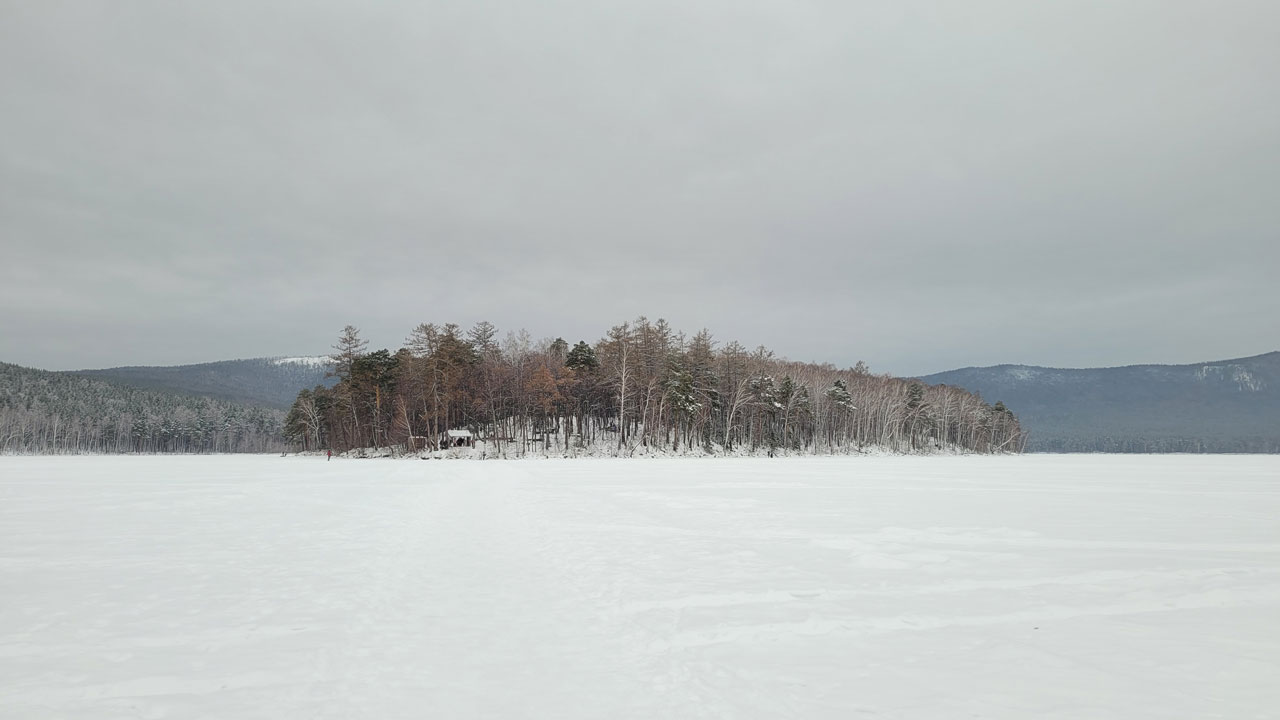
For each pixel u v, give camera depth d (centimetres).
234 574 1229
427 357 8512
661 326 9356
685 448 8900
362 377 8769
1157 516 2134
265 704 629
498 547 1520
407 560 1363
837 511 2247
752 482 3691
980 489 3281
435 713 605
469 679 692
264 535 1716
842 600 1033
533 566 1296
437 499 2669
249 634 855
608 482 3656
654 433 9262
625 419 9294
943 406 13375
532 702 630
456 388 8738
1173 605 1005
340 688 669
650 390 8706
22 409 16850
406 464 6512
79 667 736
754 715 599
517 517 2073
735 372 9825
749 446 9700
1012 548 1510
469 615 941
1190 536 1700
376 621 912
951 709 614
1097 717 595
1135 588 1116
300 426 11556
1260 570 1262
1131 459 10938
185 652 785
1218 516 2139
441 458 8038
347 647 800
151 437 18400
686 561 1347
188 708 621
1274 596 1060
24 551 1488
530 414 9012
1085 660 755
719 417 10019
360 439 9600
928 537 1677
